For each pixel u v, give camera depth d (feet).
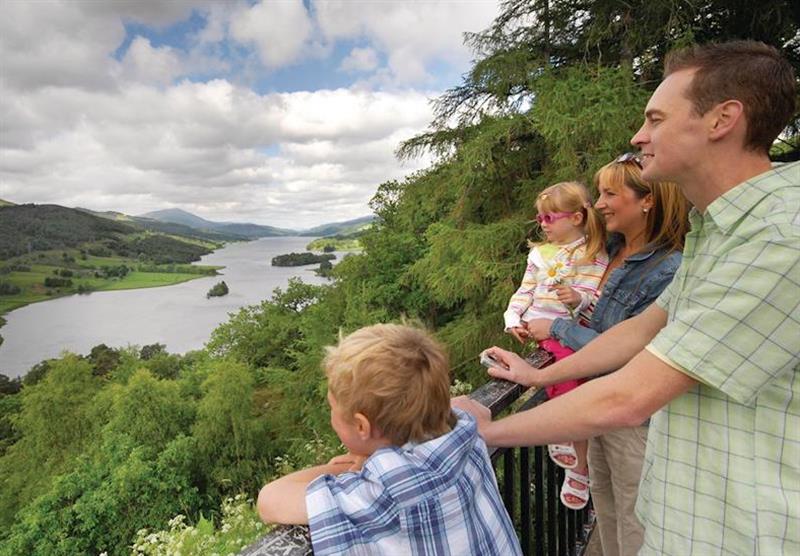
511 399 4.17
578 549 7.14
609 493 5.85
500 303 21.30
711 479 2.68
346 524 2.32
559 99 18.20
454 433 2.71
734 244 2.51
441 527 2.42
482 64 23.80
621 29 20.76
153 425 64.54
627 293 4.87
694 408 2.75
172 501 55.57
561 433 2.84
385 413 2.60
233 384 64.13
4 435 123.34
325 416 43.45
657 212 4.77
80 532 53.57
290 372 61.31
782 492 2.43
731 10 18.58
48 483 72.54
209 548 15.43
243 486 58.34
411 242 44.24
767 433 2.47
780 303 2.24
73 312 358.23
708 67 2.62
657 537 2.98
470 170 22.56
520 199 22.61
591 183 16.94
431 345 2.87
